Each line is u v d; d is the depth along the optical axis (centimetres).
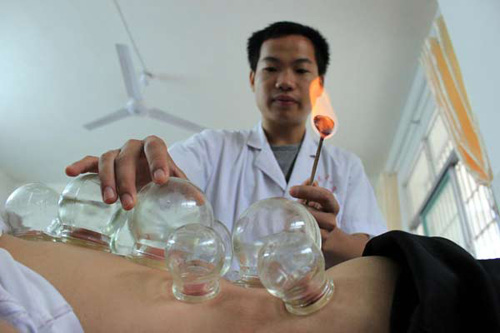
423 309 27
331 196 73
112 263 39
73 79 374
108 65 357
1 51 346
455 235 335
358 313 32
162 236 40
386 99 371
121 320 34
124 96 389
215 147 122
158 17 312
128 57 288
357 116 394
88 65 358
